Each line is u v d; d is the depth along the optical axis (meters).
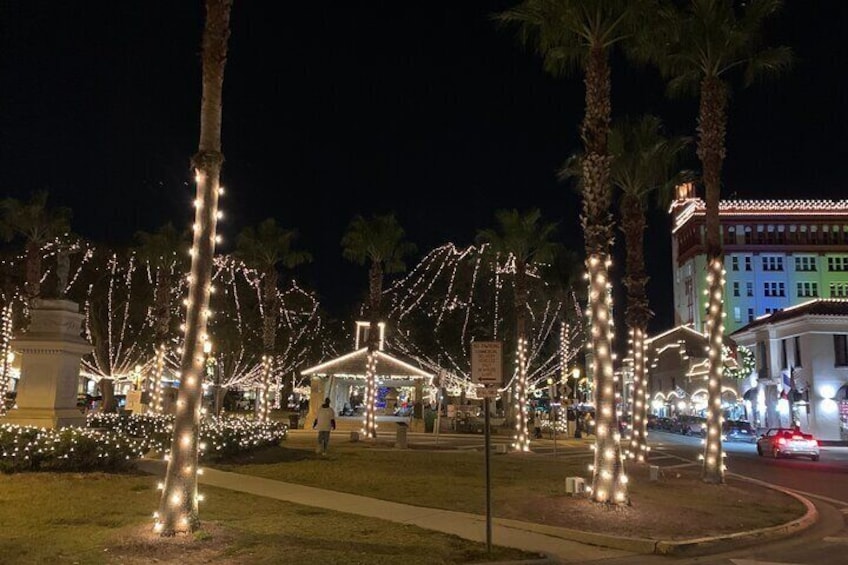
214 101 10.81
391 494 14.59
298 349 63.41
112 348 48.28
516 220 30.20
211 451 18.47
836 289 90.25
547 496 14.60
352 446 27.58
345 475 17.27
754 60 19.19
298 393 81.56
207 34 10.87
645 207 24.23
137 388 49.94
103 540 9.22
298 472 17.48
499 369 10.05
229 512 11.75
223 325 52.72
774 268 91.31
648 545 10.98
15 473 14.44
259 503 12.84
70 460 14.88
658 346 76.56
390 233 33.09
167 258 35.53
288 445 27.31
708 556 10.84
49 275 42.94
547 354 50.91
